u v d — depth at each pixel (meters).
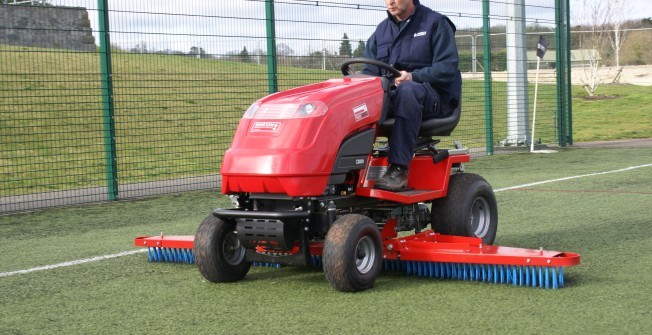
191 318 3.59
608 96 26.19
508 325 3.28
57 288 4.35
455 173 4.99
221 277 4.26
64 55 10.16
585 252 4.89
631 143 15.34
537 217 6.48
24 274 4.77
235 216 4.07
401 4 4.73
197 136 12.28
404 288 4.05
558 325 3.26
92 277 4.61
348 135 4.17
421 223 4.83
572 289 3.88
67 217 7.31
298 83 10.10
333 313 3.58
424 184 4.74
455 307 3.61
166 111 13.08
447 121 4.72
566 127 14.96
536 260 3.86
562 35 14.70
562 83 14.73
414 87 4.44
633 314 3.39
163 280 4.45
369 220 4.04
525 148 13.78
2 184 9.46
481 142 14.01
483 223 5.03
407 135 4.40
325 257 3.92
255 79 9.71
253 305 3.79
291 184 3.90
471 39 13.09
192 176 10.02
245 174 4.02
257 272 4.61
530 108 17.05
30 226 6.82
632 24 36.81
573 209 6.86
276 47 9.83
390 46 4.87
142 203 8.20
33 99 12.70
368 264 4.05
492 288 3.97
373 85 4.36
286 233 3.99
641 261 4.55
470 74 13.24
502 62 13.92
